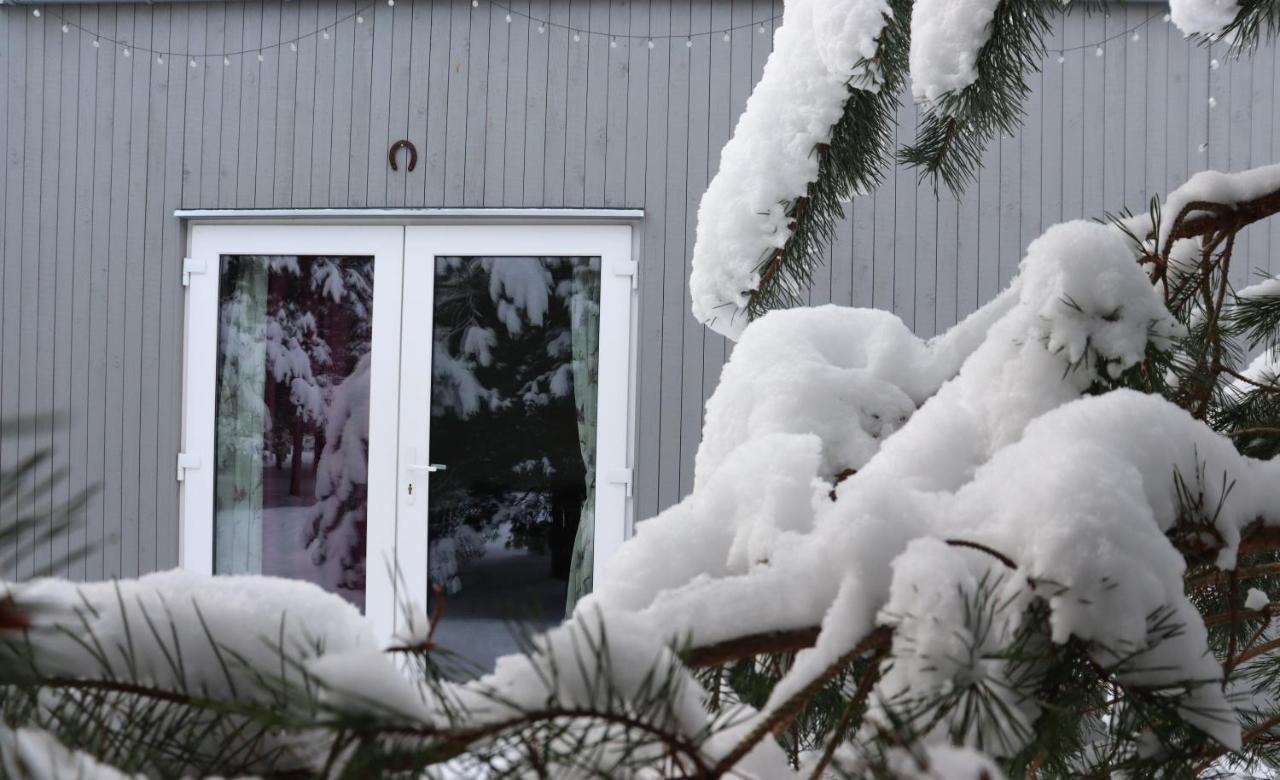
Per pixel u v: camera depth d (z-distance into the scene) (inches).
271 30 189.9
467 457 188.7
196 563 191.6
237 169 190.5
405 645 24.0
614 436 185.2
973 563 28.8
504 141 186.2
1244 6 74.7
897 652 26.0
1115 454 31.3
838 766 23.6
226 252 192.9
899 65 73.4
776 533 32.6
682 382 183.3
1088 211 179.5
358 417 191.0
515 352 188.1
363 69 188.4
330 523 190.7
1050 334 39.4
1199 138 178.2
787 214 73.8
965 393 41.4
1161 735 29.5
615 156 184.7
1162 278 50.6
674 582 34.7
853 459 50.3
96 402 192.9
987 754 26.6
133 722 23.3
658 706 22.2
